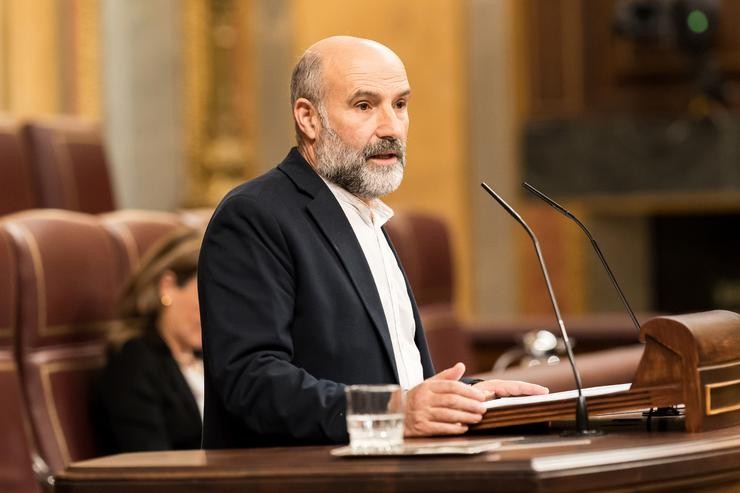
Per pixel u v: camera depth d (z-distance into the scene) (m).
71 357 8.58
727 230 22.56
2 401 7.77
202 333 5.73
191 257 8.98
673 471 4.42
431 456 4.40
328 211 5.89
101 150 12.30
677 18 20.23
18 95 15.75
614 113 21.44
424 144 20.53
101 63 17.66
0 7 15.65
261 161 19.58
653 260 22.72
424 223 13.09
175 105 19.06
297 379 5.31
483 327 14.66
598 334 14.48
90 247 8.88
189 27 19.17
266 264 5.64
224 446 5.58
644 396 4.93
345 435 5.17
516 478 4.10
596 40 21.41
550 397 5.13
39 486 7.93
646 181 20.69
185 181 19.09
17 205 11.38
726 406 5.02
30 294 8.29
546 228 20.73
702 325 5.01
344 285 5.75
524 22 21.03
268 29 19.81
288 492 4.35
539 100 21.12
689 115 20.66
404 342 6.09
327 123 5.95
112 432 8.58
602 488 4.24
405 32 20.39
